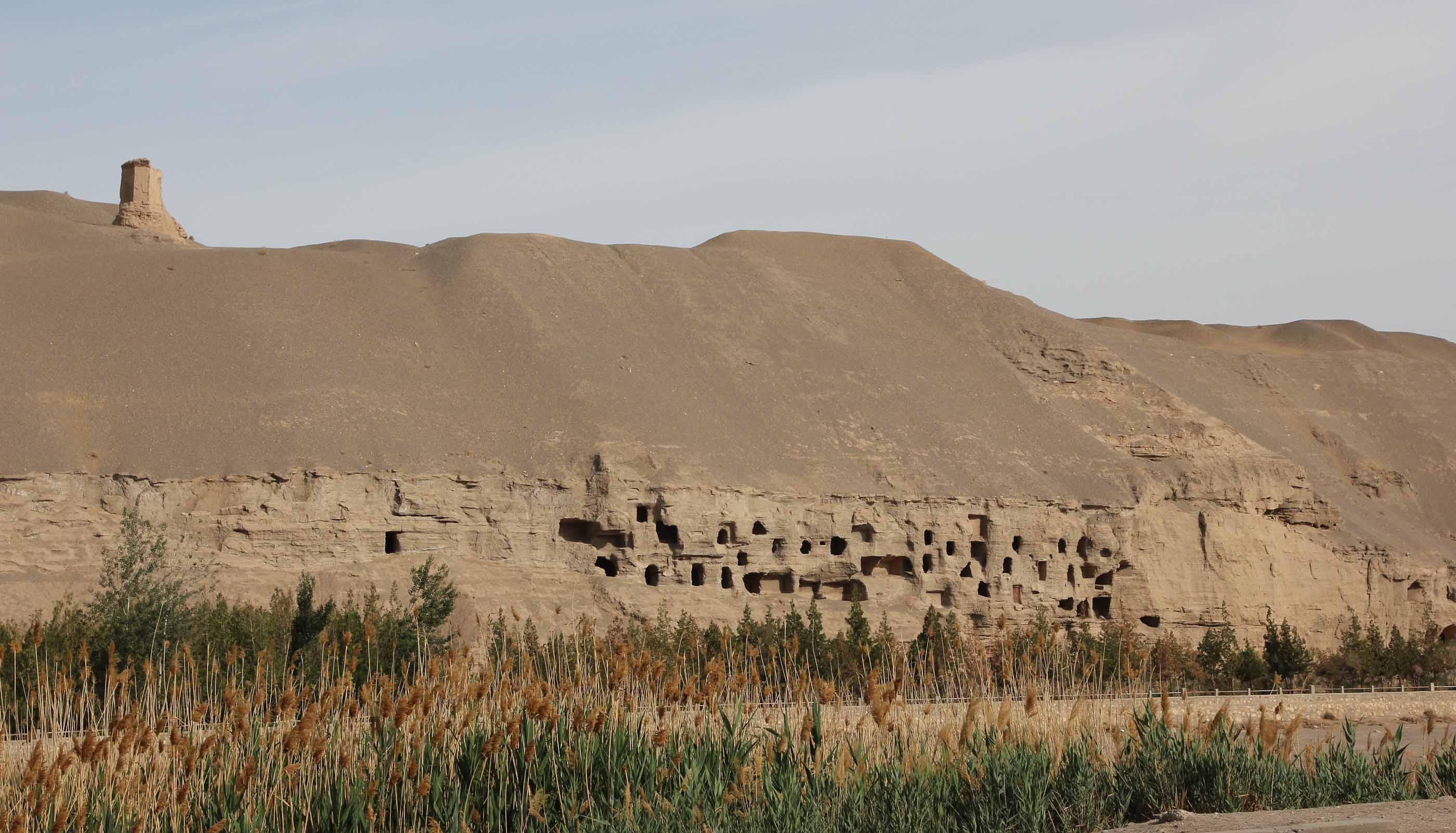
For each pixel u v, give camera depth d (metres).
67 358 75.56
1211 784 23.47
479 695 22.52
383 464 72.44
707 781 21.73
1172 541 90.06
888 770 22.39
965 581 82.25
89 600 61.31
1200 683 67.75
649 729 23.39
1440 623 96.69
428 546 71.62
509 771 21.81
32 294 81.88
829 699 23.55
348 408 76.56
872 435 90.88
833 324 109.50
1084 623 67.88
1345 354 141.38
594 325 96.19
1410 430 131.75
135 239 118.00
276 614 50.03
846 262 127.69
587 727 22.20
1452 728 49.44
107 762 20.95
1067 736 24.16
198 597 62.72
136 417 71.94
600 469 76.50
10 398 70.19
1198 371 130.00
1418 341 179.75
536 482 75.00
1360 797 23.92
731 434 85.75
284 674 24.94
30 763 19.73
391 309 91.56
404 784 21.09
